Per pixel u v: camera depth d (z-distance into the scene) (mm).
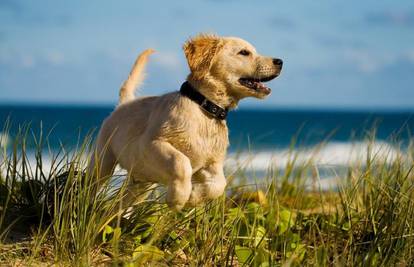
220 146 4902
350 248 4598
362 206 5758
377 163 6059
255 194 6004
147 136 4824
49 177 5098
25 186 5102
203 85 4855
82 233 4293
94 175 5156
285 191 6754
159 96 5199
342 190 5891
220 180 4922
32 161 9719
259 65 5066
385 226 4875
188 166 4590
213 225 4789
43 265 4211
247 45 5152
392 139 6059
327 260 4449
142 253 4168
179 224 4902
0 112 67125
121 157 5188
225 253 4711
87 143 5035
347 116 71625
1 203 4977
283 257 4449
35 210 4949
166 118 4770
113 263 4094
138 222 4789
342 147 14547
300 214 5508
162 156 4629
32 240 4574
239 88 4992
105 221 4527
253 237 4805
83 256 4191
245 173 7398
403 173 5484
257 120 58281
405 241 4574
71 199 4406
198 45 4953
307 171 7332
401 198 4945
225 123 4961
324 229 5254
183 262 4516
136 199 4891
